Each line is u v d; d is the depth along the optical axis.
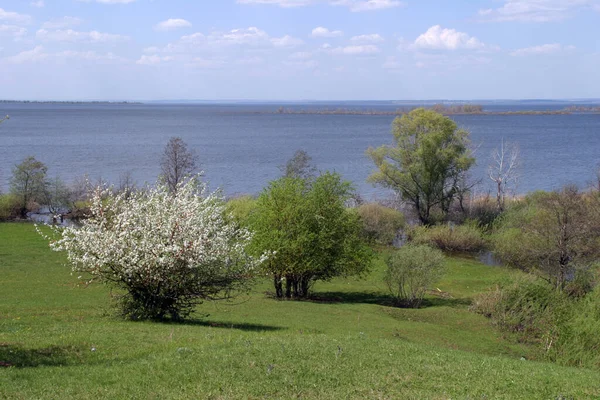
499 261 51.34
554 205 41.16
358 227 39.12
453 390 13.27
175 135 173.25
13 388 11.84
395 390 13.00
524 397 13.18
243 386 12.55
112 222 21.64
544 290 31.84
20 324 20.94
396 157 66.12
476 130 195.38
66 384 12.38
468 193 67.69
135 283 21.75
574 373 16.72
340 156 115.62
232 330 21.05
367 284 42.69
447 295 39.47
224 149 129.62
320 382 13.12
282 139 161.25
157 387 12.34
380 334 25.66
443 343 26.19
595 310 27.19
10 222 60.28
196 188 24.08
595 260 37.97
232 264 22.30
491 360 17.20
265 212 35.75
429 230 58.47
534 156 117.31
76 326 20.00
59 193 63.38
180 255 20.59
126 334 18.30
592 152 124.75
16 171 63.88
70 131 186.62
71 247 21.03
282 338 17.58
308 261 35.09
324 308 32.03
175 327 20.44
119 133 179.38
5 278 35.41
